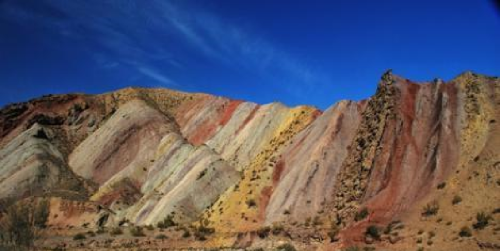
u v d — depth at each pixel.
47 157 120.81
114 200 102.69
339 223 66.06
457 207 57.31
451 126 69.31
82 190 112.75
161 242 71.94
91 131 140.75
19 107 143.62
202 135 128.00
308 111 104.44
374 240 58.25
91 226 89.88
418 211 60.12
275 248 62.94
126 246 71.25
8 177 114.25
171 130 129.62
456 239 52.19
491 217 53.12
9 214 59.09
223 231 73.50
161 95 156.25
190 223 82.50
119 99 153.25
